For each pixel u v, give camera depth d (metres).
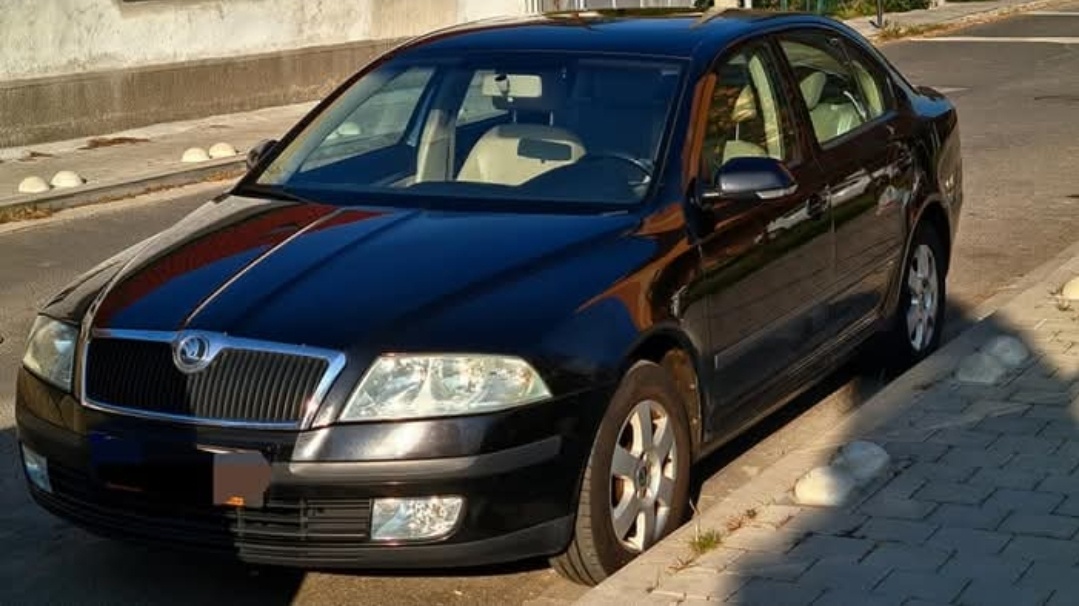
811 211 6.26
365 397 4.66
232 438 4.69
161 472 4.82
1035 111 17.53
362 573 5.39
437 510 4.65
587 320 4.95
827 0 31.08
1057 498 5.29
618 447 5.02
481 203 5.73
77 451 4.99
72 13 16.62
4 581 5.41
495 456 4.67
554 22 6.80
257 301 4.94
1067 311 7.78
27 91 16.08
